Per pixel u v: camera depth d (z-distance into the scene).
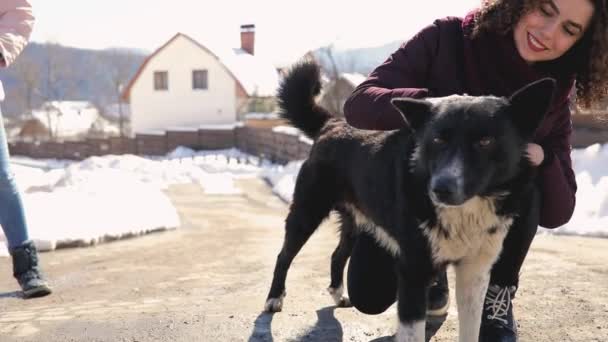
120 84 63.38
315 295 4.04
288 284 4.35
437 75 3.11
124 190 8.91
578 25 2.70
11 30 3.67
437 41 3.11
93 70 76.12
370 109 2.89
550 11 2.69
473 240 2.64
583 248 5.05
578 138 8.74
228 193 13.00
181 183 15.26
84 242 6.05
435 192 2.37
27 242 4.03
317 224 3.73
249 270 4.88
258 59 38.16
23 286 3.99
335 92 18.67
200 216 9.13
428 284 2.76
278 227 7.84
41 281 4.03
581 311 3.45
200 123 36.25
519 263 2.94
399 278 2.78
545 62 2.97
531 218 2.83
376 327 3.36
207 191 13.37
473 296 2.79
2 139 3.88
